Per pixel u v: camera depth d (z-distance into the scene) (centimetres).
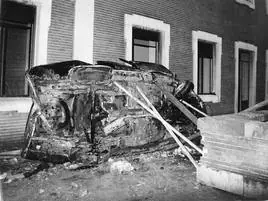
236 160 348
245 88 1384
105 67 479
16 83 677
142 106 480
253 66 1384
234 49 1248
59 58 671
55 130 438
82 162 432
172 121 582
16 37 664
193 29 1026
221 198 337
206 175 379
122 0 792
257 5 1415
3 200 320
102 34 746
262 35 1449
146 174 423
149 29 870
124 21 796
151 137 527
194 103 649
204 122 376
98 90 464
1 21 597
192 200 331
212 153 375
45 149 439
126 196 341
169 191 359
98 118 454
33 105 479
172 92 597
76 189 359
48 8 644
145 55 906
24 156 455
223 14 1183
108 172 425
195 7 1033
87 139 437
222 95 1167
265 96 1476
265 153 320
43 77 452
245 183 337
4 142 587
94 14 728
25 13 629
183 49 980
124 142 481
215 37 1126
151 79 547
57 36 666
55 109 444
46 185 370
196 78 1023
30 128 458
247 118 374
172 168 455
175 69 949
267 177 318
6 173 401
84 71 453
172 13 941
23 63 670
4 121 586
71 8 689
